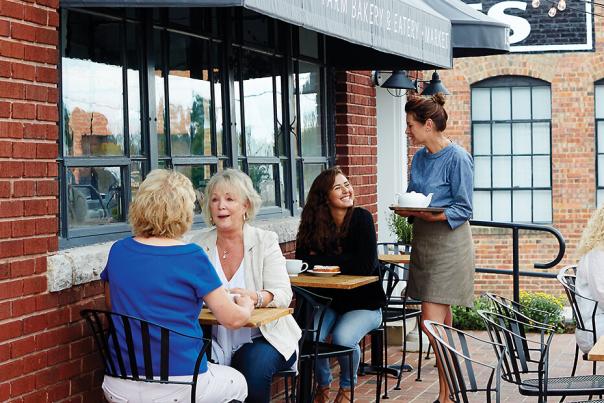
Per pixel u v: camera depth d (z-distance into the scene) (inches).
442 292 289.3
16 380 193.5
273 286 225.6
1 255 188.9
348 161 379.2
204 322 205.8
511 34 689.0
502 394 328.8
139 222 194.5
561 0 590.6
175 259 191.9
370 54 371.9
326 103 368.2
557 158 689.6
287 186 331.9
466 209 289.3
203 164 277.1
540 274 397.7
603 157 685.9
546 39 685.3
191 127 271.9
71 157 221.1
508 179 696.4
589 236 251.9
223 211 224.8
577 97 686.5
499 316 233.3
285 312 212.4
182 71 267.7
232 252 228.7
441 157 291.4
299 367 248.7
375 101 414.9
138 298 190.7
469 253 292.8
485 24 379.9
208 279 193.2
